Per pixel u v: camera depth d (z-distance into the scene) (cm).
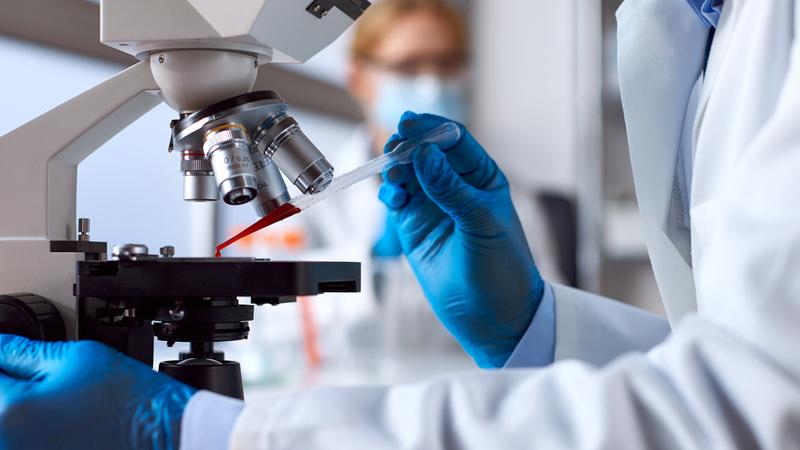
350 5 88
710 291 47
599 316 108
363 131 516
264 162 86
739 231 46
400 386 54
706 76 74
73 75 297
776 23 58
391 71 502
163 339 83
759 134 49
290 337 468
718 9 78
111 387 63
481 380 50
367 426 49
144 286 77
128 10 81
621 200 450
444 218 107
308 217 490
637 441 43
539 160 589
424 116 102
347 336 490
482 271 103
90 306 82
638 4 86
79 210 315
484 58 593
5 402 63
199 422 55
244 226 432
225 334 82
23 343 75
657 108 85
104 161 326
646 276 449
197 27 79
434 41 499
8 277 85
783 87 52
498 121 595
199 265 76
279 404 53
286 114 86
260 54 87
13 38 263
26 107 279
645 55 85
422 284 110
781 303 43
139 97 90
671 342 47
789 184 45
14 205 87
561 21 580
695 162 66
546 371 50
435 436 47
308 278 76
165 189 368
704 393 43
